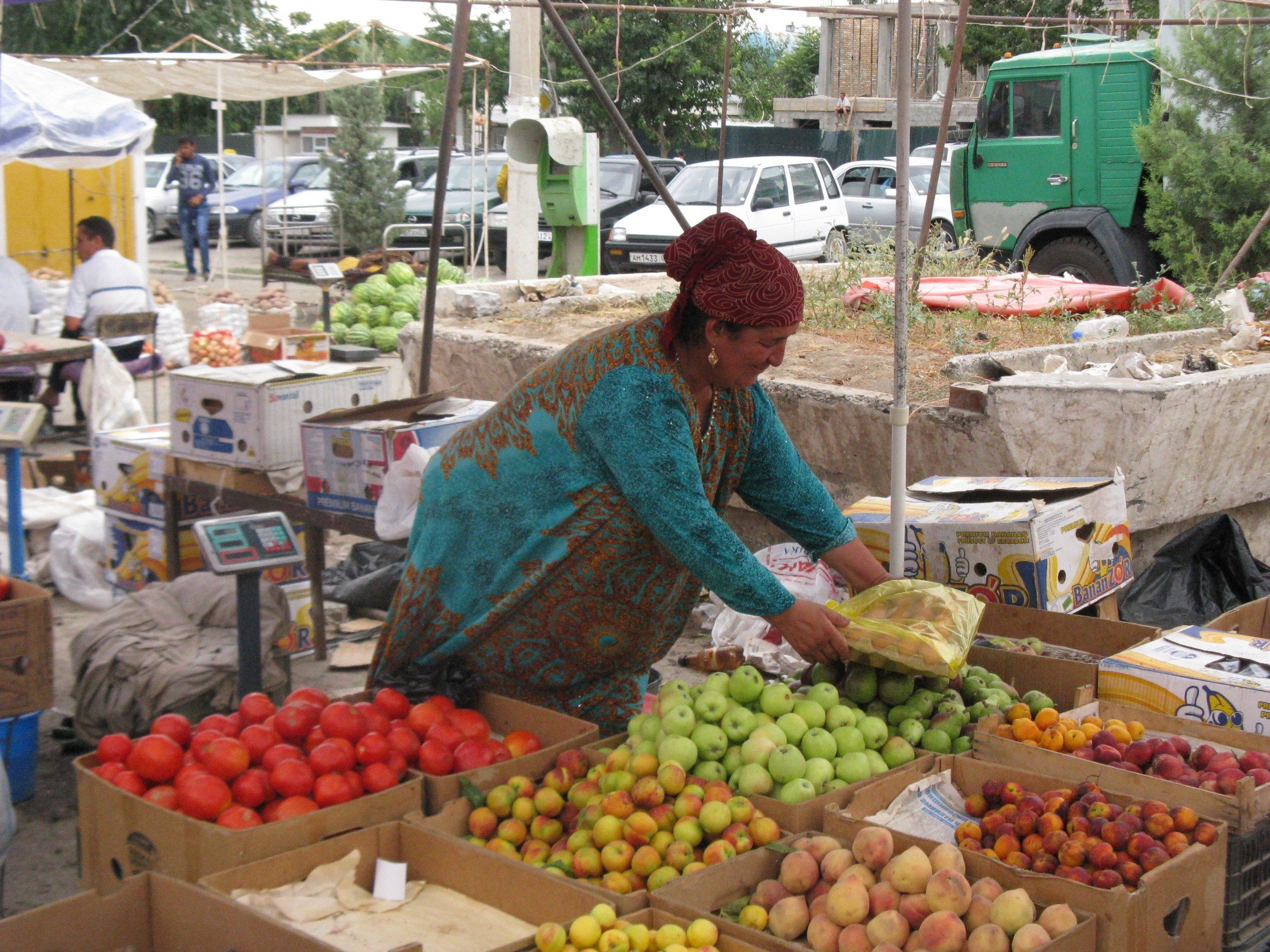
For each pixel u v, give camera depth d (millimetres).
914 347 7121
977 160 12648
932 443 5090
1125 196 11500
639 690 3309
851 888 2254
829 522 3143
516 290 9867
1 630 3637
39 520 6078
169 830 2512
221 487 5090
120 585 5648
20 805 3812
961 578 3992
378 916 2416
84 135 9820
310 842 2531
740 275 2469
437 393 5105
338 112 19406
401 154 23953
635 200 17625
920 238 8031
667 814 2562
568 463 2771
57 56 11703
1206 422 4945
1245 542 4656
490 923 2414
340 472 4742
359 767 2801
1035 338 7461
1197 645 3371
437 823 2686
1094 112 11570
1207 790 2633
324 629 5199
